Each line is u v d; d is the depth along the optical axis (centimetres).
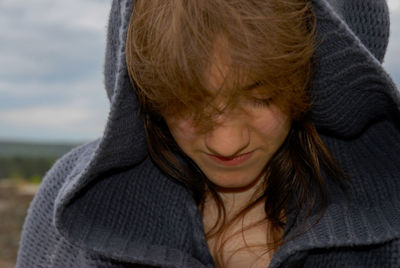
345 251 99
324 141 104
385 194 99
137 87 88
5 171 1166
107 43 99
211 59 72
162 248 100
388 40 96
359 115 97
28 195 779
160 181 105
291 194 99
